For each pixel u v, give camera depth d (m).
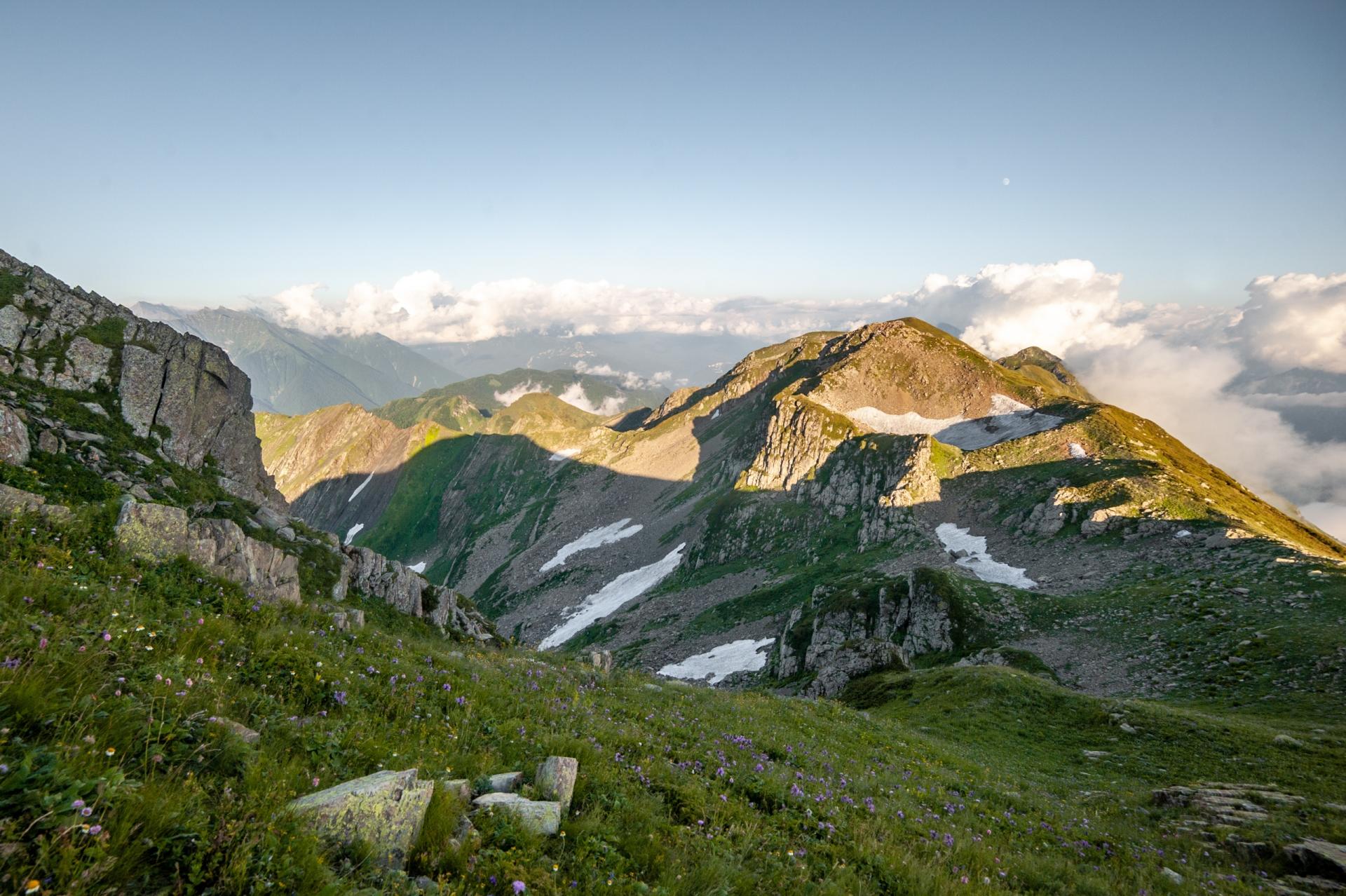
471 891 5.83
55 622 7.50
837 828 11.95
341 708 9.79
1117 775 30.36
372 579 32.38
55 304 46.66
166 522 13.95
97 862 4.14
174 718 6.32
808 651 100.50
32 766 4.73
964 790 21.08
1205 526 110.12
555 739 11.47
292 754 7.36
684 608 174.88
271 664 10.09
